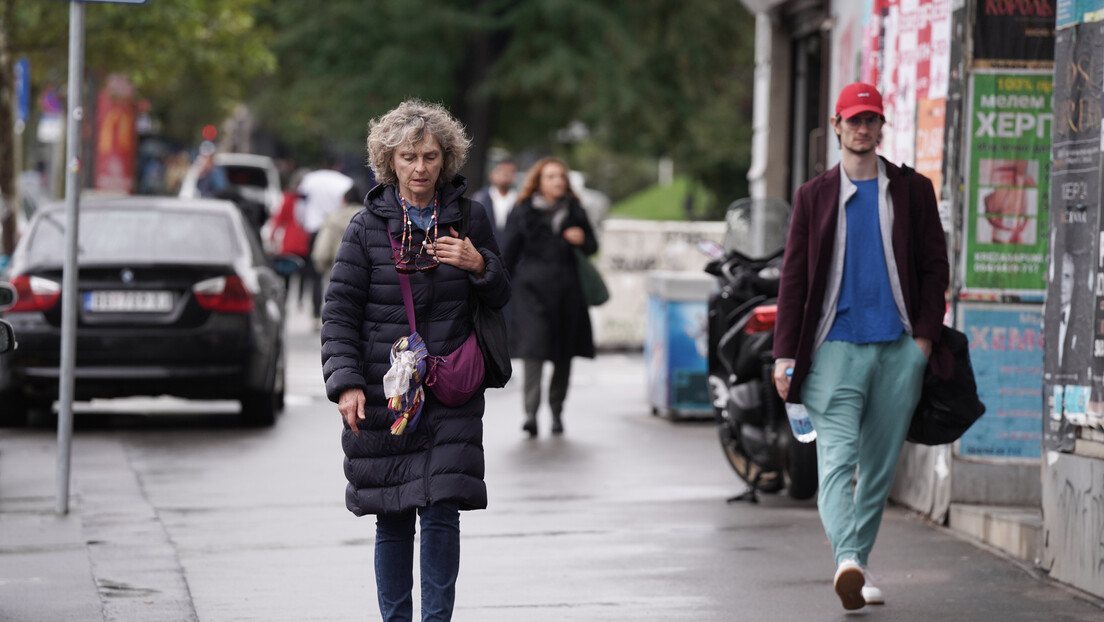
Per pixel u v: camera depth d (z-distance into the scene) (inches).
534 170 1307.8
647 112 3563.0
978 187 869.2
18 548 821.2
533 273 1286.9
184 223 1346.0
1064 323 730.2
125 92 2677.2
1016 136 867.4
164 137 5585.6
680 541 854.5
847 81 1210.0
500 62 3457.2
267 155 6122.1
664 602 710.5
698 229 2198.6
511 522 908.0
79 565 781.9
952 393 697.0
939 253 691.4
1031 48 864.3
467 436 574.9
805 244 695.1
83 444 1223.5
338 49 3570.4
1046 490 753.0
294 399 1568.7
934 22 905.5
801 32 1396.4
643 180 6801.2
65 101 2719.0
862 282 689.0
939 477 893.8
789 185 1454.2
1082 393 714.8
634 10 3558.1
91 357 1267.2
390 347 571.8
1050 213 743.7
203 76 2484.0
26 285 1267.2
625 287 2190.0
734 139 3949.3
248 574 767.1
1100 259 698.2
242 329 1289.4
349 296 571.8
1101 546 700.0
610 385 1756.9
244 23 2426.2
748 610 695.7
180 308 1278.3
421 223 578.6
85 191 2605.8
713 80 3713.1
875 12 1003.9
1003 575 761.0
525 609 696.4
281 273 1424.7
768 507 964.0
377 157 581.0
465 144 585.0
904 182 692.7
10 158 2033.7
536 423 1293.1
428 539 570.6
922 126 919.0
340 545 841.5
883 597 714.8
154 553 813.2
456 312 576.4
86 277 1268.5
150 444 1227.9
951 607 697.0
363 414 564.4
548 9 3351.4
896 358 690.2
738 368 935.0
